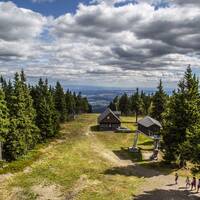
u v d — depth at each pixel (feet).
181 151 150.20
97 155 198.18
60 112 344.49
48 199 120.37
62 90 347.15
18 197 121.80
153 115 275.80
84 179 146.00
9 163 165.27
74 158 187.11
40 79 286.25
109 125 304.30
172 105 171.53
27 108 205.05
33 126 199.72
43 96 241.35
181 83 171.01
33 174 151.12
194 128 137.69
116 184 139.33
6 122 160.35
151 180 146.20
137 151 211.00
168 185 138.72
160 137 194.59
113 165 174.40
